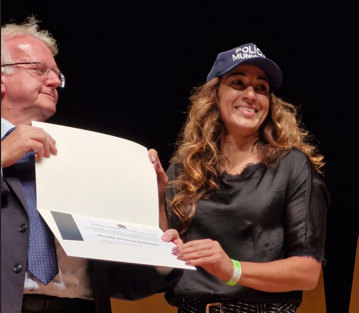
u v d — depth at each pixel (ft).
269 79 9.11
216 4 14.17
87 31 14.16
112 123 14.19
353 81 13.75
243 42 14.10
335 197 13.70
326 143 13.83
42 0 13.79
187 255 7.35
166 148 14.21
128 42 14.26
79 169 7.43
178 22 14.28
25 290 7.26
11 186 7.11
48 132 7.52
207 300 8.14
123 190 7.64
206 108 9.23
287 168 8.62
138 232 7.36
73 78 14.16
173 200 8.66
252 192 8.45
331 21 13.70
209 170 8.74
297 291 8.30
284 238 8.38
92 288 7.77
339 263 13.44
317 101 13.91
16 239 6.91
